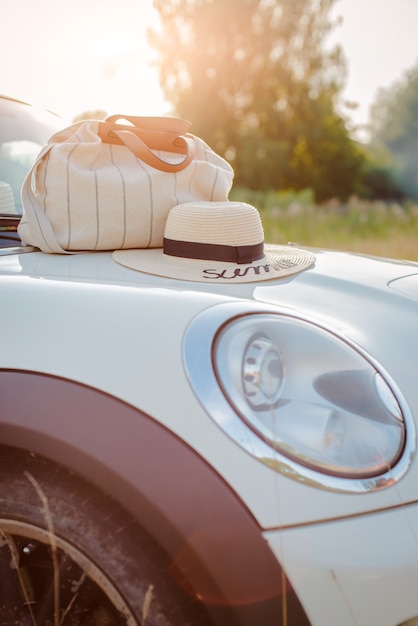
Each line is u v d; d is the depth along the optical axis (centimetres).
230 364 111
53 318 121
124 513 107
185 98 2331
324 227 1401
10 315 123
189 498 101
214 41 2292
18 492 112
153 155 183
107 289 130
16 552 116
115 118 190
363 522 103
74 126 187
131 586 105
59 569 113
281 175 2273
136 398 108
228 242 167
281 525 101
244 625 99
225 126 2320
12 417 110
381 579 100
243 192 2095
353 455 109
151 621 104
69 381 112
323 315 141
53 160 172
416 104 3784
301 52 2369
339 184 2462
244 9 2253
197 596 101
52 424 108
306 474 104
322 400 114
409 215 1400
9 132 222
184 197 188
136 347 114
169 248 171
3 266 153
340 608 100
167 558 104
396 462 112
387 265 200
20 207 201
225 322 118
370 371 122
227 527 100
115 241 178
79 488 109
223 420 106
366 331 140
